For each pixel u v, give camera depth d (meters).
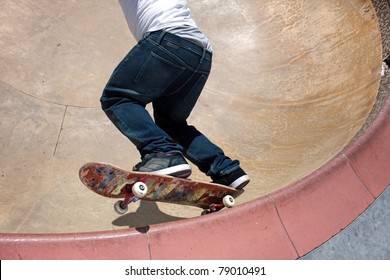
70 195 4.04
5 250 2.82
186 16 3.27
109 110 3.25
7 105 4.62
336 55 4.78
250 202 3.19
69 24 5.28
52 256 2.83
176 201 3.41
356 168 3.48
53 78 4.89
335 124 4.31
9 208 3.92
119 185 3.12
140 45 3.18
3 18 5.21
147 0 3.26
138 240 2.95
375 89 4.24
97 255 2.88
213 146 3.50
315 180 3.35
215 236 3.05
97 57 5.09
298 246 3.14
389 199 3.48
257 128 4.56
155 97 3.29
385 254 3.29
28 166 4.25
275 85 4.86
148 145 3.20
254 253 3.05
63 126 4.56
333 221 3.28
